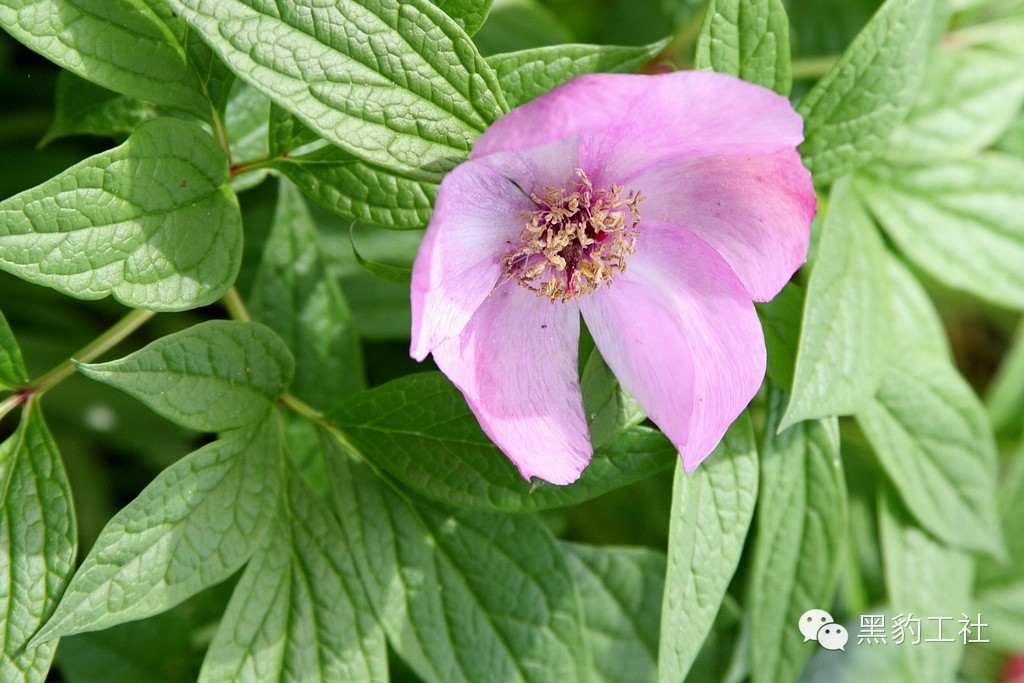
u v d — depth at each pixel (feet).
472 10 2.41
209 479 2.44
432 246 2.27
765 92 2.31
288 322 2.66
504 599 2.53
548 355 2.46
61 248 2.34
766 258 2.44
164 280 2.39
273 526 2.48
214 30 2.31
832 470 2.59
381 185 2.43
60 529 2.41
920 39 2.53
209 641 2.76
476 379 2.43
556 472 2.40
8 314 2.88
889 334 2.62
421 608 2.52
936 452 2.71
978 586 2.86
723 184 2.43
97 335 2.90
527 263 2.47
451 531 2.53
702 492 2.48
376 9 2.34
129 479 2.91
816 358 2.51
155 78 2.41
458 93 2.37
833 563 2.59
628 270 2.48
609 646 2.71
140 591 2.40
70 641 2.69
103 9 2.38
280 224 2.66
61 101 2.59
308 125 2.33
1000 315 3.07
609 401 2.45
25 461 2.42
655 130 2.38
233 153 2.61
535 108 2.28
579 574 2.72
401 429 2.49
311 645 2.48
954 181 2.79
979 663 3.01
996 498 2.73
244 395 2.45
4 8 2.34
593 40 3.03
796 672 2.61
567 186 2.46
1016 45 2.89
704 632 2.46
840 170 2.55
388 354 2.90
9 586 2.39
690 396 2.42
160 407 2.40
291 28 2.33
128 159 2.37
